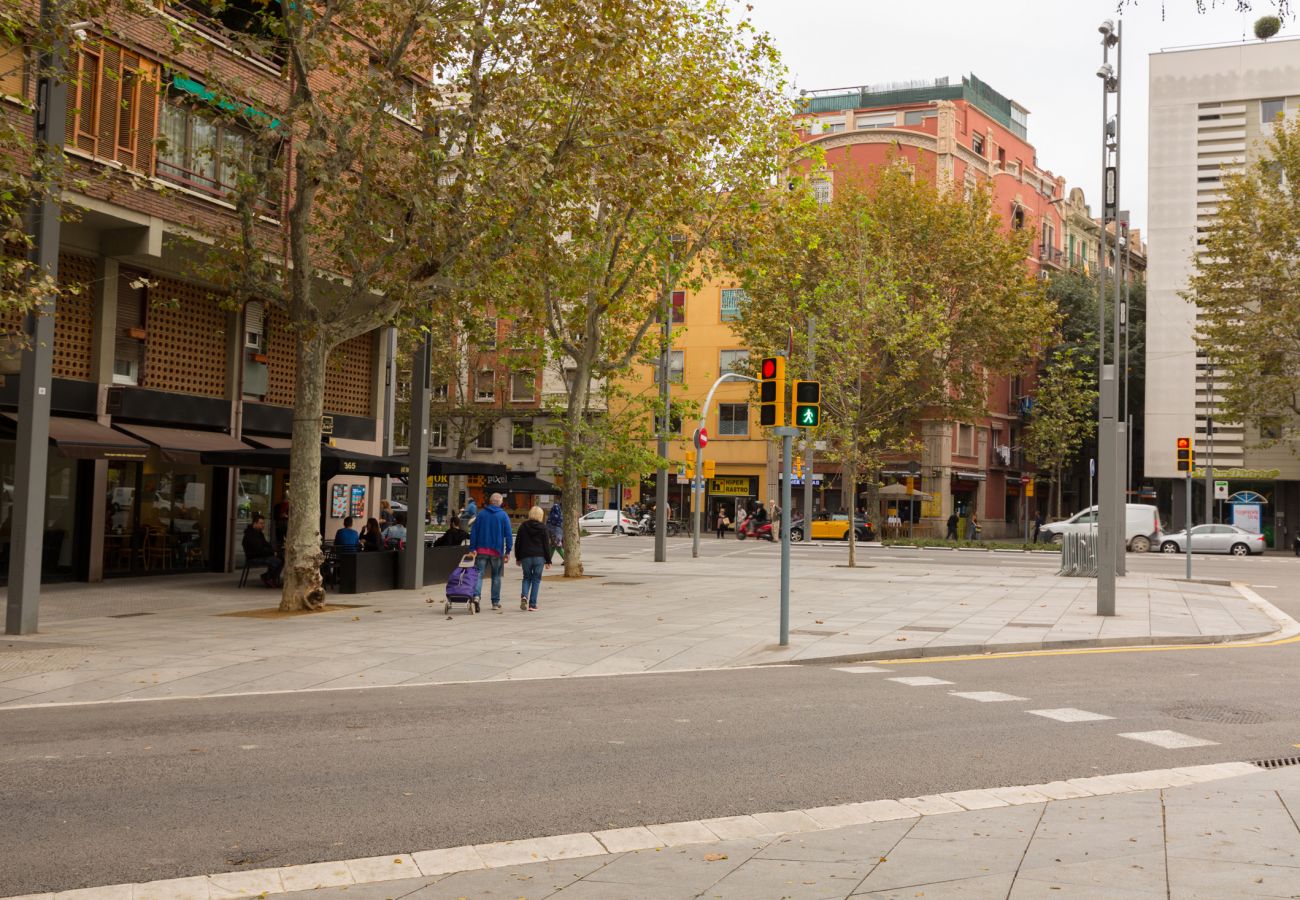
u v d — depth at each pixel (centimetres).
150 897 471
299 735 819
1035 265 6556
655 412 2645
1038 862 527
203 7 2102
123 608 1770
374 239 1725
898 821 606
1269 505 5212
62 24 1258
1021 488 6569
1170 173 5353
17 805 616
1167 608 1972
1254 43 5212
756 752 776
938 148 5806
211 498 2484
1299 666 1272
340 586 2045
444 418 5675
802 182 2477
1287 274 4500
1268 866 520
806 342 3631
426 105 1720
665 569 2941
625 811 622
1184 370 5319
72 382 2072
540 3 1667
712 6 2369
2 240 1195
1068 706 983
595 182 1870
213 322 2431
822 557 3769
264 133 1614
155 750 761
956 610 1852
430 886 491
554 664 1229
